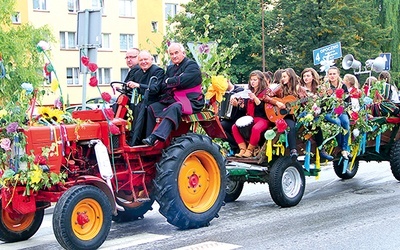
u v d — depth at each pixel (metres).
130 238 6.90
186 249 6.26
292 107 8.45
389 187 10.18
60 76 35.72
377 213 7.91
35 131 6.10
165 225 7.64
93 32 9.50
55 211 5.95
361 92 9.63
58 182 6.18
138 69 7.63
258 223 7.50
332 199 9.17
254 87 8.51
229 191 9.23
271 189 8.40
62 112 6.68
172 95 7.17
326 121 8.98
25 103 6.18
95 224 6.26
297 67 35.59
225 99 8.80
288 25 36.44
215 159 7.42
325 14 35.16
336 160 9.88
